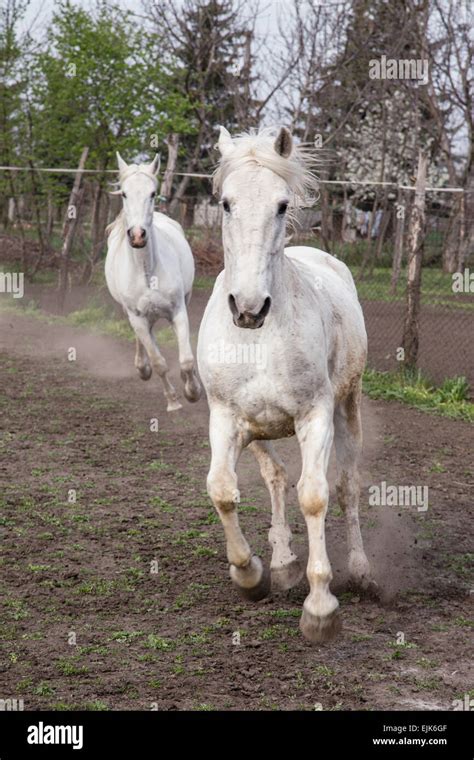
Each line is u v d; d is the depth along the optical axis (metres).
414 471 6.88
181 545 5.17
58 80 17.70
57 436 7.69
